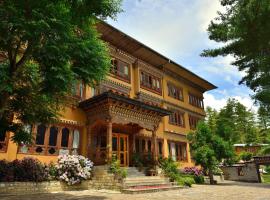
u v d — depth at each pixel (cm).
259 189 1719
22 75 1183
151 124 2133
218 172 3117
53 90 1104
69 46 1102
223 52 959
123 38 2338
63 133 1820
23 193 1335
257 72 970
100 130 2028
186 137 2789
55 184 1502
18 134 1170
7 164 1345
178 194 1369
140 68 2591
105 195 1291
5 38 931
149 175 1941
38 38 973
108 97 1734
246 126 5569
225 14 857
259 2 700
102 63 1245
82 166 1662
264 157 3150
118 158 2020
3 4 924
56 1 986
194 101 3447
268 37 776
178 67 3028
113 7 1066
